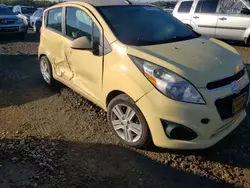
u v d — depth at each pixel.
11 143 3.58
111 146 3.58
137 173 3.09
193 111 2.97
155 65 3.15
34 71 6.94
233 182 2.95
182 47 3.62
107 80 3.63
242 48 10.15
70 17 4.62
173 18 4.60
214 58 3.42
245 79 3.55
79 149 3.51
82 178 2.97
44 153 3.38
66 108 4.74
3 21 12.60
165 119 3.06
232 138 3.75
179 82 3.01
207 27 10.69
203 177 3.03
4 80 6.25
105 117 4.38
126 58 3.39
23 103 5.00
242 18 9.80
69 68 4.67
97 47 3.84
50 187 2.81
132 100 3.33
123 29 3.85
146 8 4.49
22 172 3.01
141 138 3.35
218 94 3.07
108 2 4.36
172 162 3.27
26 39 13.45
